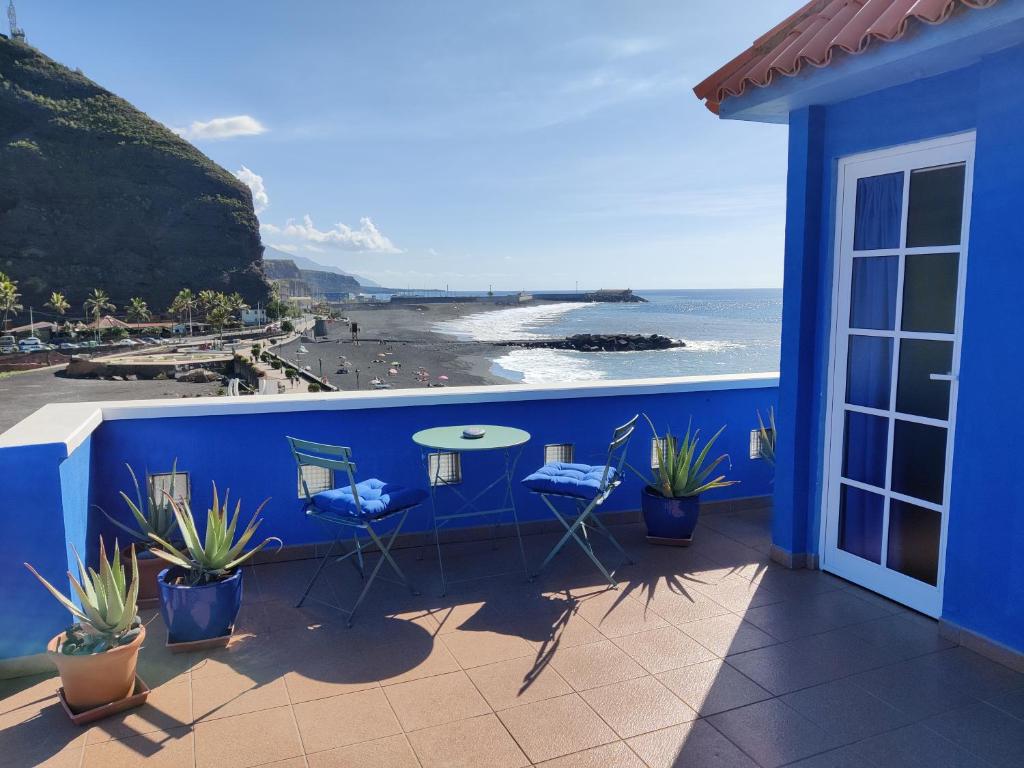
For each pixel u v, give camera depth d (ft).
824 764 7.24
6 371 264.11
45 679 9.23
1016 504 9.06
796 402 12.92
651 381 16.53
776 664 9.45
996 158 9.05
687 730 7.85
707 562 13.60
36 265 520.01
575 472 12.92
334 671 9.27
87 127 564.30
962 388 9.72
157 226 562.25
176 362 263.70
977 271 9.42
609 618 10.96
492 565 13.44
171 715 8.21
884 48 9.23
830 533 12.87
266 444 13.44
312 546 13.85
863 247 11.82
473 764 7.22
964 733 7.82
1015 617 9.20
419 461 14.56
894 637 10.28
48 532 9.31
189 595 9.70
